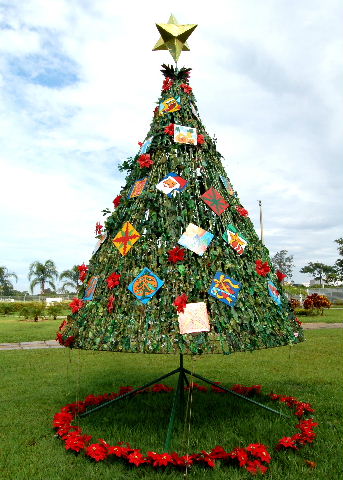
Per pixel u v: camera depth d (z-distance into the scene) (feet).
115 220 15.66
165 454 12.04
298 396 20.31
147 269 13.24
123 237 14.42
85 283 16.07
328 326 62.49
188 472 11.75
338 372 26.43
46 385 23.50
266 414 16.98
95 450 12.61
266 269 14.65
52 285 168.25
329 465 12.21
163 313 12.46
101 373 27.30
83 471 12.01
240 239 14.92
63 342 14.46
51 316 100.94
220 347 11.97
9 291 210.79
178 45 18.95
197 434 14.67
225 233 14.64
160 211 14.34
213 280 13.14
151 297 12.80
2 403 19.53
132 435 14.70
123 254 14.07
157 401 19.22
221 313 12.71
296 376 25.26
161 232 13.96
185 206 14.58
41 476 11.73
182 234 13.79
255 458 12.31
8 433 15.35
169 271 13.09
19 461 12.81
